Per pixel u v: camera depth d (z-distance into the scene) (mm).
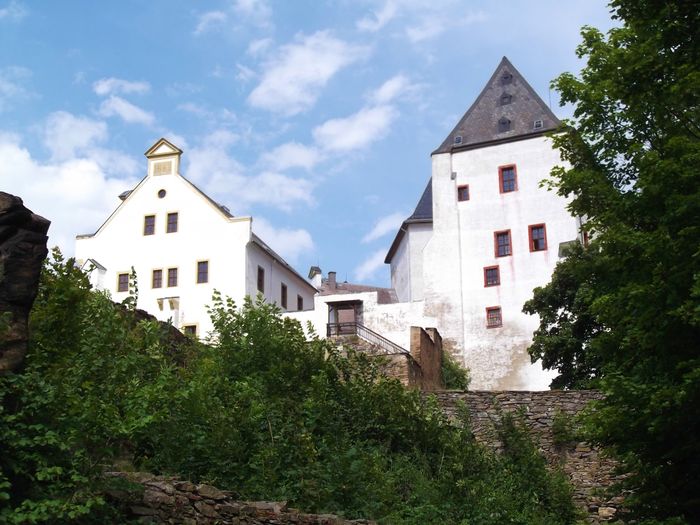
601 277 17922
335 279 70250
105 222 50781
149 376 13680
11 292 10133
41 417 9844
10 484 8984
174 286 48906
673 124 16812
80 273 13414
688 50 14797
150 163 51344
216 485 13414
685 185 15320
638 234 15469
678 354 15164
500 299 50094
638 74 15789
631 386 15211
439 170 53562
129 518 10828
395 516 15508
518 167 52312
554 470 22516
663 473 16312
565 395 23672
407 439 19609
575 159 18969
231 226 49219
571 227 50375
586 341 34750
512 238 51094
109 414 10406
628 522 18609
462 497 17766
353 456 16109
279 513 12727
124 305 14680
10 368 9898
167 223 50000
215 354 19047
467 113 56250
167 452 13250
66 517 9594
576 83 18500
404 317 48812
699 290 13500
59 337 12180
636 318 15445
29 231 10570
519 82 56531
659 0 14391
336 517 13516
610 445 17031
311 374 19391
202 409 14039
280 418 16047
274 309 20469
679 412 14625
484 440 22922
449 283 50906
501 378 48625
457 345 49688
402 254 59625
